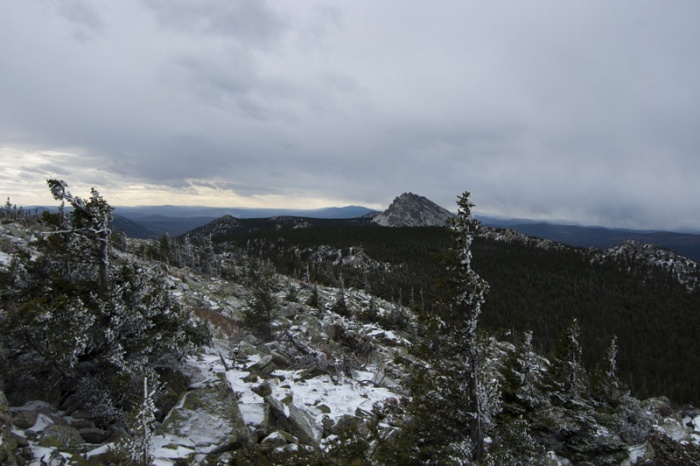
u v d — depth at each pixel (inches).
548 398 729.0
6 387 392.5
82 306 405.7
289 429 498.0
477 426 423.8
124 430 394.6
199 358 631.2
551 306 4992.6
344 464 375.9
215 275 2822.3
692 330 4458.7
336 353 1035.3
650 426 832.9
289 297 2065.7
